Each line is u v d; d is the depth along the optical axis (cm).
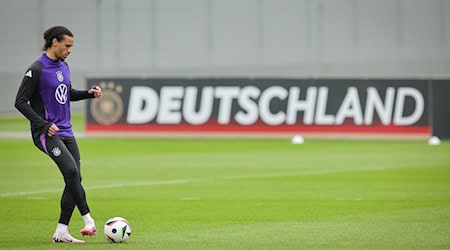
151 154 7950
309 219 4019
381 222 3897
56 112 3303
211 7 15275
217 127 9644
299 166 6825
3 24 15188
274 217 4094
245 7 15262
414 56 15275
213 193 5109
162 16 15275
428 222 3891
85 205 3256
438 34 15225
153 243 3306
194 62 15338
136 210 4369
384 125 9400
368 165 6875
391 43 15300
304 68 15312
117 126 9775
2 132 11069
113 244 3275
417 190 5209
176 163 7112
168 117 9719
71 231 3688
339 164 6969
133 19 15238
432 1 15212
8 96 15050
